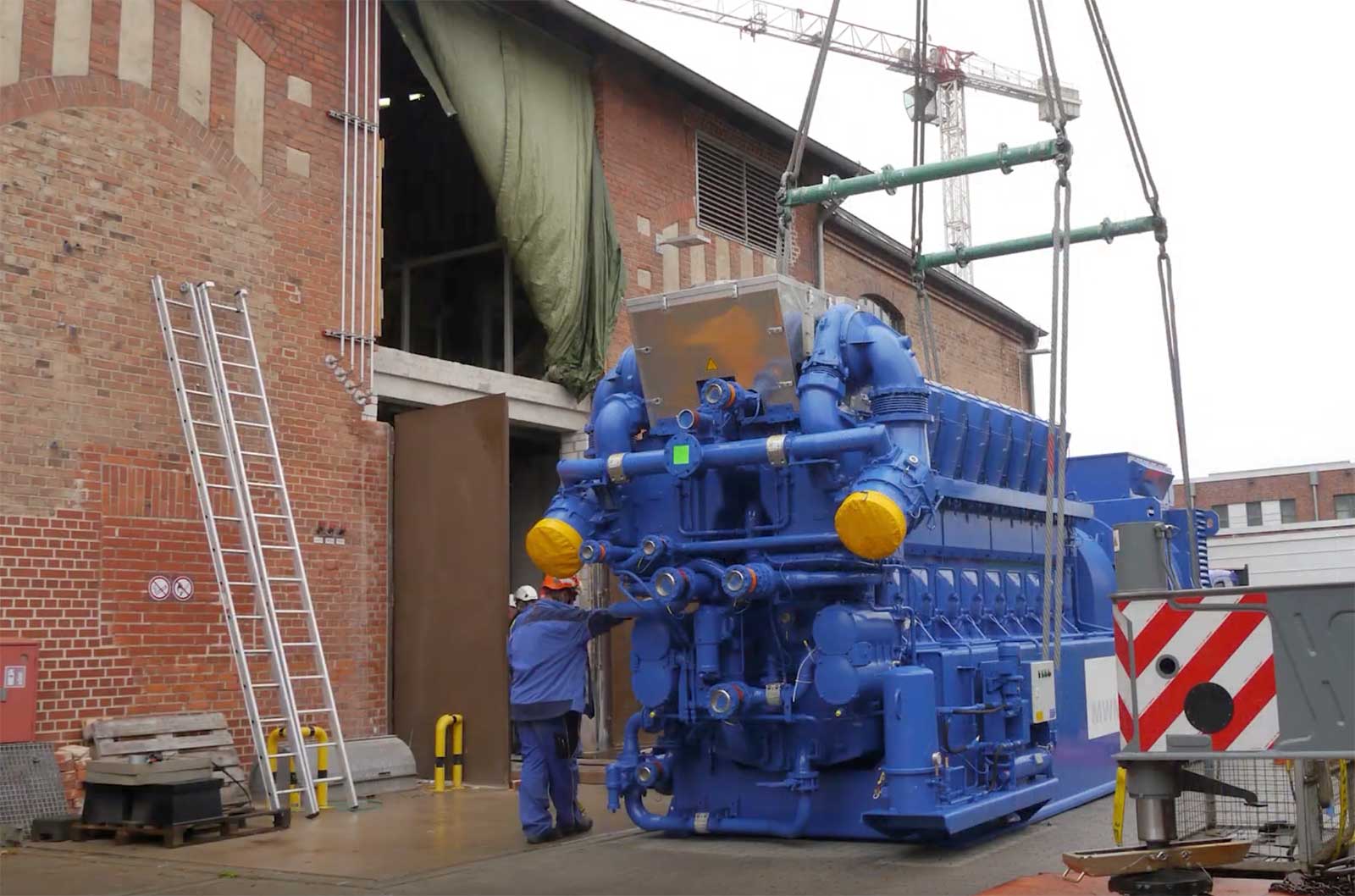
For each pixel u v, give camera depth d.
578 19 14.59
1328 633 5.26
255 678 10.94
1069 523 11.09
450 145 16.78
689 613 7.79
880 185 9.10
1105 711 10.05
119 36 10.50
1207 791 5.90
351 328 12.17
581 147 15.05
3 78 9.68
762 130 18.30
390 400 12.94
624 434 8.24
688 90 16.77
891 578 8.02
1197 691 5.48
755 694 7.50
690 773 8.31
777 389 7.83
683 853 7.68
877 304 22.88
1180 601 5.55
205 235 11.01
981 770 7.98
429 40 13.61
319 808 10.10
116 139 10.40
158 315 10.51
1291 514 58.00
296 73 11.98
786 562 7.60
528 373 15.66
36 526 9.56
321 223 12.03
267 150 11.61
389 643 12.27
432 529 12.21
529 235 14.21
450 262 16.56
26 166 9.77
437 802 10.52
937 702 7.85
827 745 7.66
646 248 16.08
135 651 10.06
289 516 10.82
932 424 8.77
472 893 6.61
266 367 11.40
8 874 7.47
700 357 7.97
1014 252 10.56
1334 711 5.22
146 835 8.50
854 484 7.39
